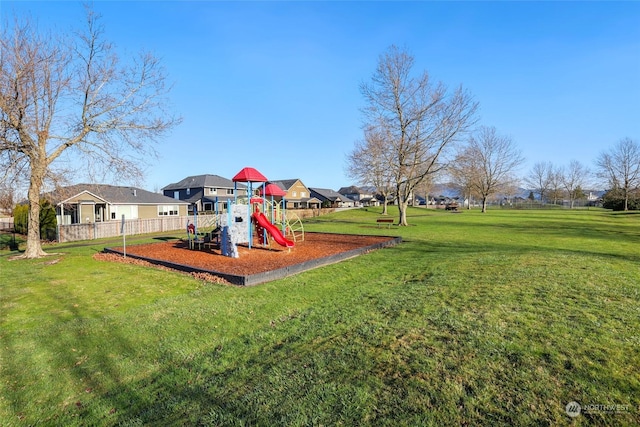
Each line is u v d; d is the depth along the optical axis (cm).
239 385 322
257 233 1373
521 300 514
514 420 250
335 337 418
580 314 447
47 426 277
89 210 2895
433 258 970
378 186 4406
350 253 1066
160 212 3562
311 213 4500
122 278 819
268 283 723
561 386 287
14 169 1116
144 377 350
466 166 2725
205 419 273
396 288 646
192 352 401
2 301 638
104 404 304
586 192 8700
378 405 275
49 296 670
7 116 1105
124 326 491
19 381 346
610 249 1130
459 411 263
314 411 272
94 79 1270
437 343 379
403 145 2480
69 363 383
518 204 7494
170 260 1020
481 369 320
